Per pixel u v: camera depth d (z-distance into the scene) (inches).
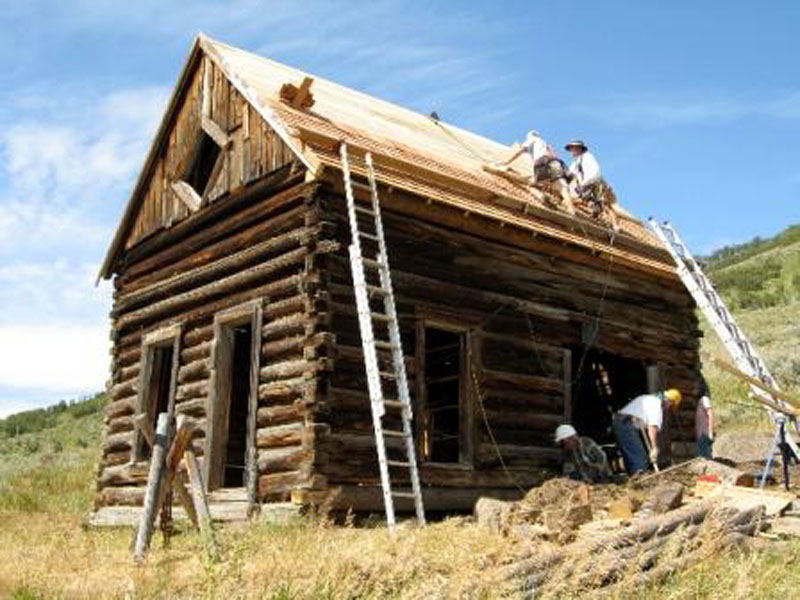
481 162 591.2
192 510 300.2
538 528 294.7
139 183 593.6
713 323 511.2
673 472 421.4
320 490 388.2
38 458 1206.3
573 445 474.0
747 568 231.6
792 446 425.1
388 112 636.7
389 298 388.5
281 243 448.5
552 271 522.3
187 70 565.3
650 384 571.5
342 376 411.8
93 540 326.3
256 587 211.0
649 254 588.1
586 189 573.6
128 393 560.4
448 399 621.3
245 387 571.2
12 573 250.4
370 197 433.4
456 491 442.0
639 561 233.0
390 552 262.1
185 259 538.0
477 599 209.9
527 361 495.8
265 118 469.7
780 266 2422.5
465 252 478.9
